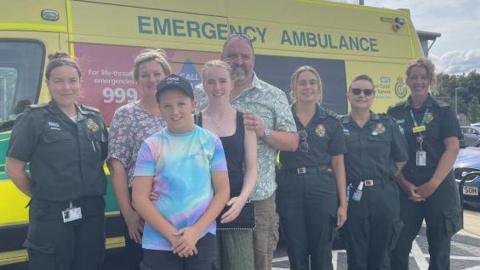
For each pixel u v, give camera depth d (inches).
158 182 117.0
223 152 123.1
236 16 233.5
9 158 129.5
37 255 130.3
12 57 180.1
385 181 170.4
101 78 194.4
